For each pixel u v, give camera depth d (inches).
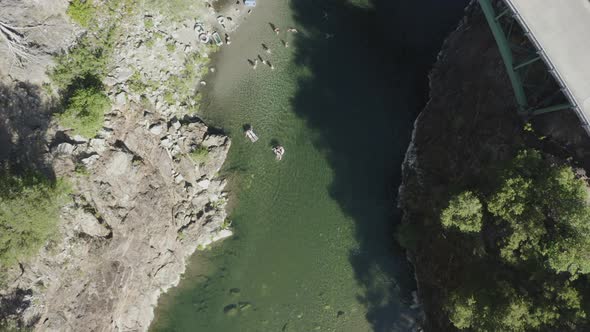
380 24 1847.9
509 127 1425.9
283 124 1768.0
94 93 1430.9
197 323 1668.3
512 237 1186.0
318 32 1828.2
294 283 1713.8
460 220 1305.4
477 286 1341.0
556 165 1255.5
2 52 1379.2
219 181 1707.7
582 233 1107.3
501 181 1224.2
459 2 1838.1
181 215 1654.8
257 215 1728.6
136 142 1593.3
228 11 1792.6
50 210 1220.5
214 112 1748.3
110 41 1572.3
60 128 1408.7
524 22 1214.3
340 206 1750.7
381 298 1726.1
